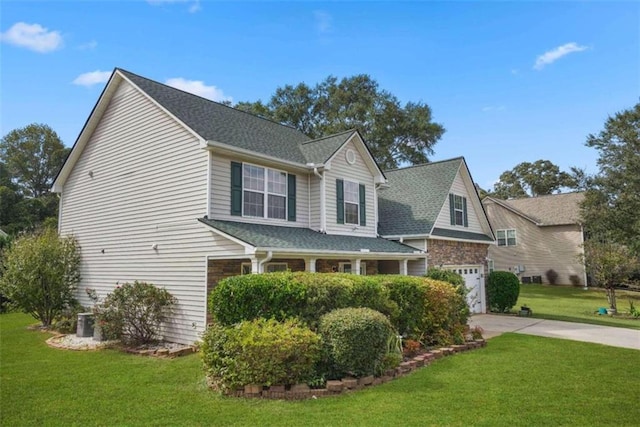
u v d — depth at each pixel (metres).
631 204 24.30
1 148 46.00
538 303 22.73
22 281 13.70
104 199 14.12
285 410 5.69
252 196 12.34
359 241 14.31
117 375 7.75
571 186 57.59
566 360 8.79
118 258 13.30
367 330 6.96
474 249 19.39
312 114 37.75
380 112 34.50
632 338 11.76
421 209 17.64
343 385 6.58
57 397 6.46
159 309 11.09
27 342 11.35
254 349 6.36
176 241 11.55
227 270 11.10
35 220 37.28
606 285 19.59
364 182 16.17
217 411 5.70
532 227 32.50
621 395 6.38
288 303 7.49
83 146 15.22
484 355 9.28
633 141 24.73
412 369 7.95
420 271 16.23
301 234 12.76
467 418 5.37
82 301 14.45
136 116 13.27
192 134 11.48
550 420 5.33
